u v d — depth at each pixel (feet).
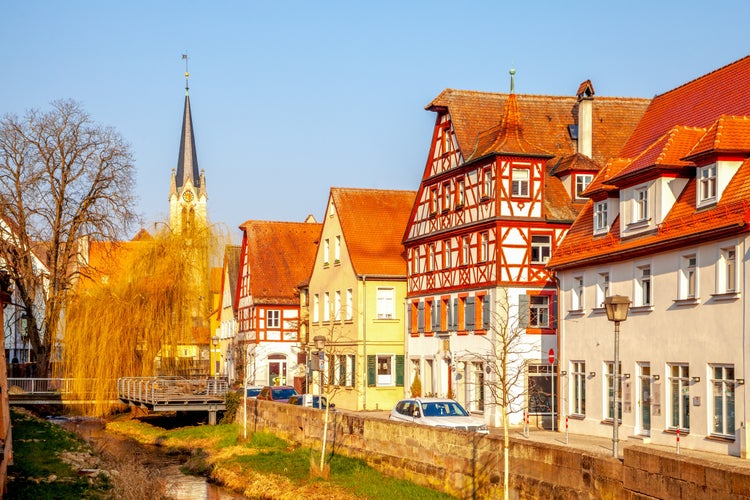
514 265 139.54
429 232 164.14
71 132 188.55
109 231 188.55
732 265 88.12
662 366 98.37
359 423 101.50
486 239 143.74
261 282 237.04
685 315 94.43
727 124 91.09
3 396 89.04
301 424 119.55
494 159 141.28
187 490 103.30
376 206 192.24
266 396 152.05
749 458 83.41
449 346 154.51
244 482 103.35
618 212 112.88
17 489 83.56
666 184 98.78
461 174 152.35
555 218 141.28
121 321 172.45
